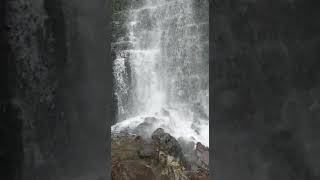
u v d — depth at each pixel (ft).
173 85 62.23
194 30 61.05
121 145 44.62
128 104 64.69
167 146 43.80
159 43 65.41
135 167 37.70
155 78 64.23
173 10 64.18
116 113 64.18
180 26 63.05
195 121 58.03
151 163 40.24
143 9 68.28
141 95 64.64
